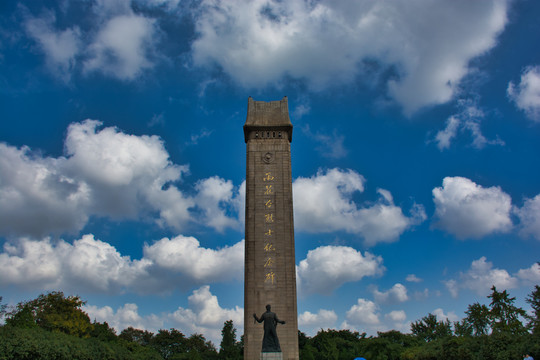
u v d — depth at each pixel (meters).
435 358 75.06
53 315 76.31
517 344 55.84
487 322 86.12
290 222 73.50
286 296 69.31
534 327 58.91
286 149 77.81
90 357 57.44
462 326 95.19
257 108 81.44
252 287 69.88
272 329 47.59
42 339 50.50
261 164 76.88
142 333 145.75
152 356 91.12
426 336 126.50
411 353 88.75
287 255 71.56
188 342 134.38
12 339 45.94
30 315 64.62
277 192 75.19
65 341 54.47
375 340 96.69
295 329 67.75
